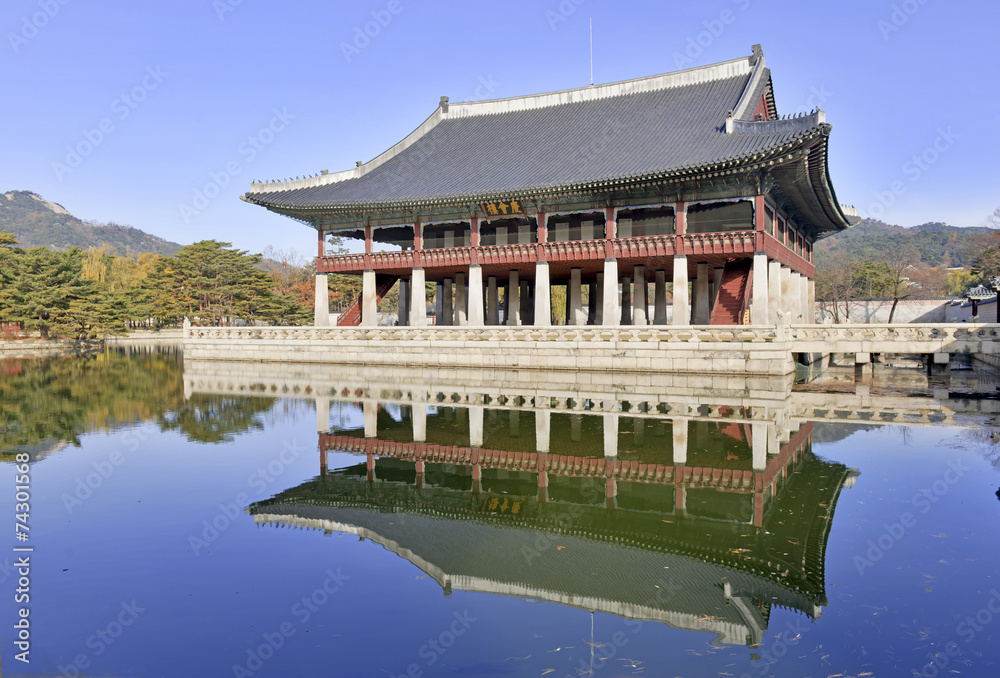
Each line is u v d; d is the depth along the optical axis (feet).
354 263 180.55
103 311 295.07
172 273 350.84
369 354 157.38
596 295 195.31
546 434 73.92
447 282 206.08
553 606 31.48
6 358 218.18
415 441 71.00
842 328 121.90
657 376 123.85
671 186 140.36
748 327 116.78
